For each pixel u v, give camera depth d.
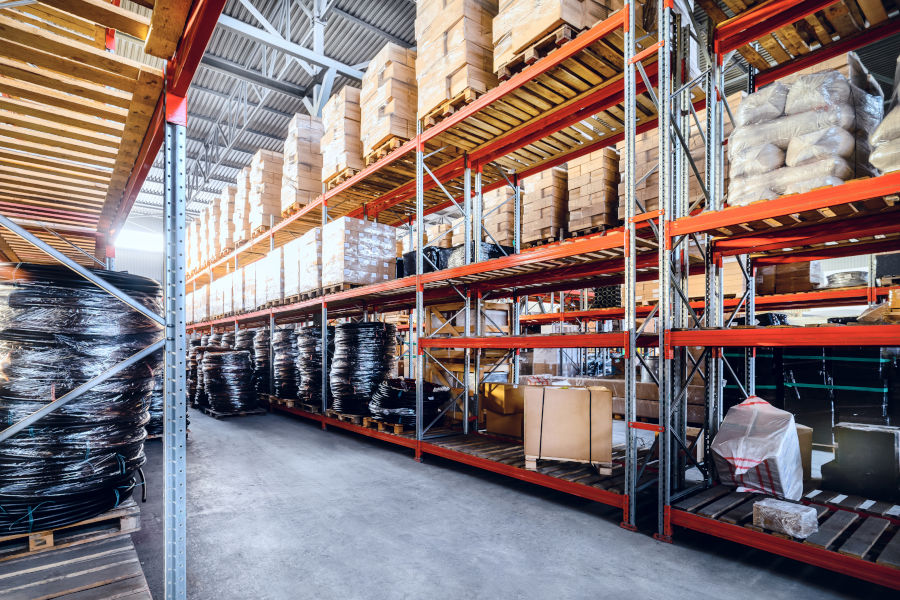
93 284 2.79
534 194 6.74
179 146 2.50
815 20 3.76
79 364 2.68
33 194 4.26
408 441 6.01
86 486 2.60
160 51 2.37
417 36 5.73
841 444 3.97
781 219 3.47
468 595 2.76
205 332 15.70
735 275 7.48
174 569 2.31
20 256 6.31
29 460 2.49
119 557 2.42
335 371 7.62
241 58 12.48
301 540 3.50
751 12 3.71
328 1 10.56
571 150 6.13
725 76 10.45
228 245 11.66
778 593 2.78
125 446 2.82
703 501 3.56
